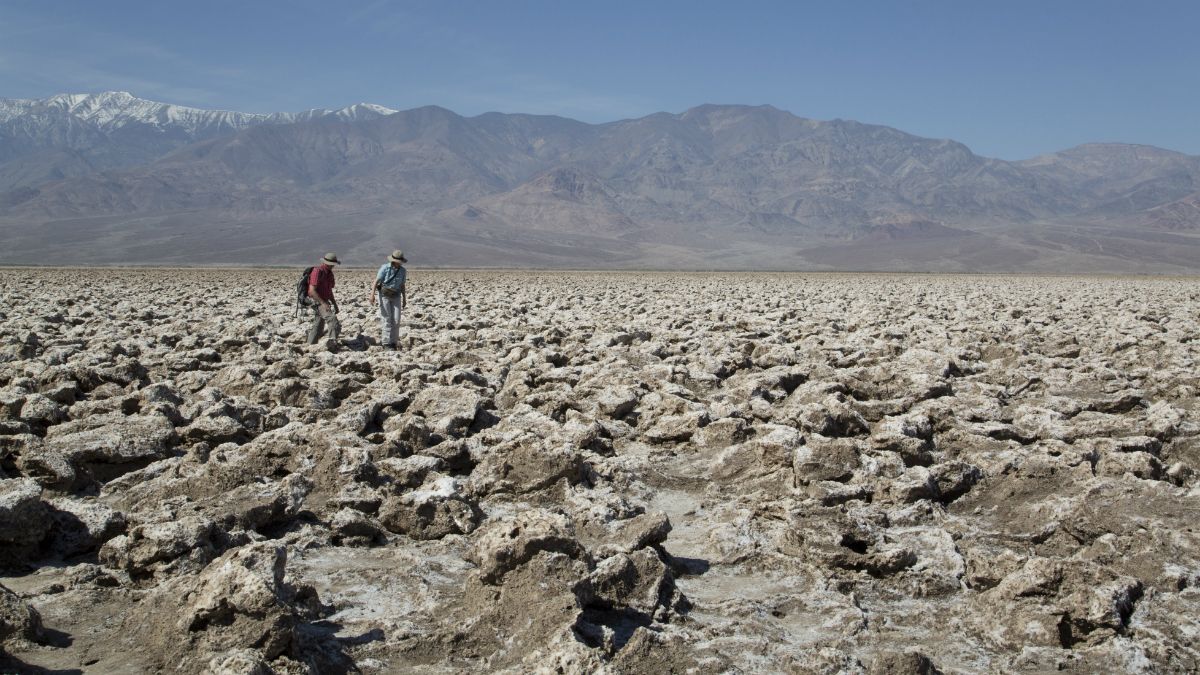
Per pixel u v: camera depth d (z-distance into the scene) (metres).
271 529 8.35
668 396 12.32
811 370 14.86
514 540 6.74
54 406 11.16
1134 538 7.80
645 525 7.95
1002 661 6.38
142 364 15.64
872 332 20.88
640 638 6.19
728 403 12.36
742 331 21.97
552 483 9.38
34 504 7.50
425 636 6.36
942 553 7.86
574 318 25.73
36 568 7.43
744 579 7.69
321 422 11.22
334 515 8.31
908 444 10.18
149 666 5.84
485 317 25.69
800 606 7.14
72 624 6.47
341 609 6.92
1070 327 24.00
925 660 5.82
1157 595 7.04
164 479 9.02
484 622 6.48
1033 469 9.41
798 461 9.46
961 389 13.92
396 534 8.51
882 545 7.98
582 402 12.53
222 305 31.03
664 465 10.55
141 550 7.10
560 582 6.57
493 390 13.95
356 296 35.03
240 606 5.89
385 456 9.95
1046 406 12.81
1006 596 6.86
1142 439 10.51
